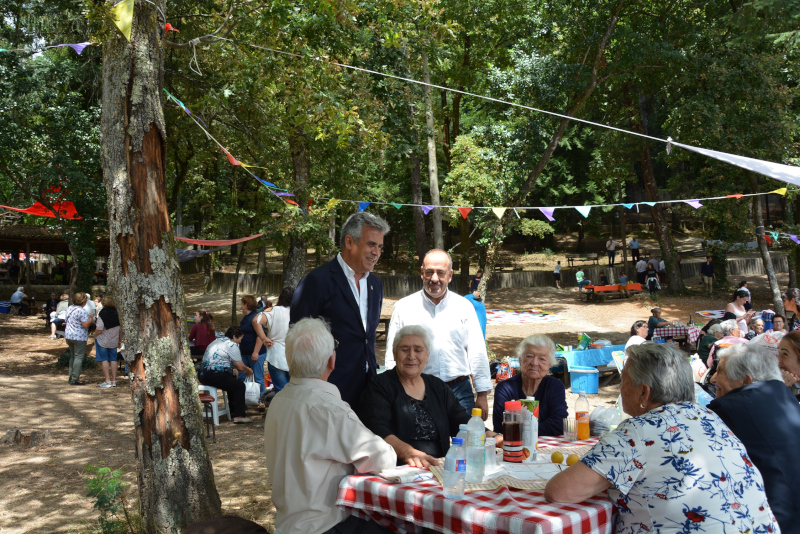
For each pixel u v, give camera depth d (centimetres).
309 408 289
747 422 282
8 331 1872
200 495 438
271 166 1630
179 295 450
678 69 1562
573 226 4544
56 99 1495
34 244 2947
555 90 1497
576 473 240
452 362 471
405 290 2819
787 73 1686
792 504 266
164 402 432
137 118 438
